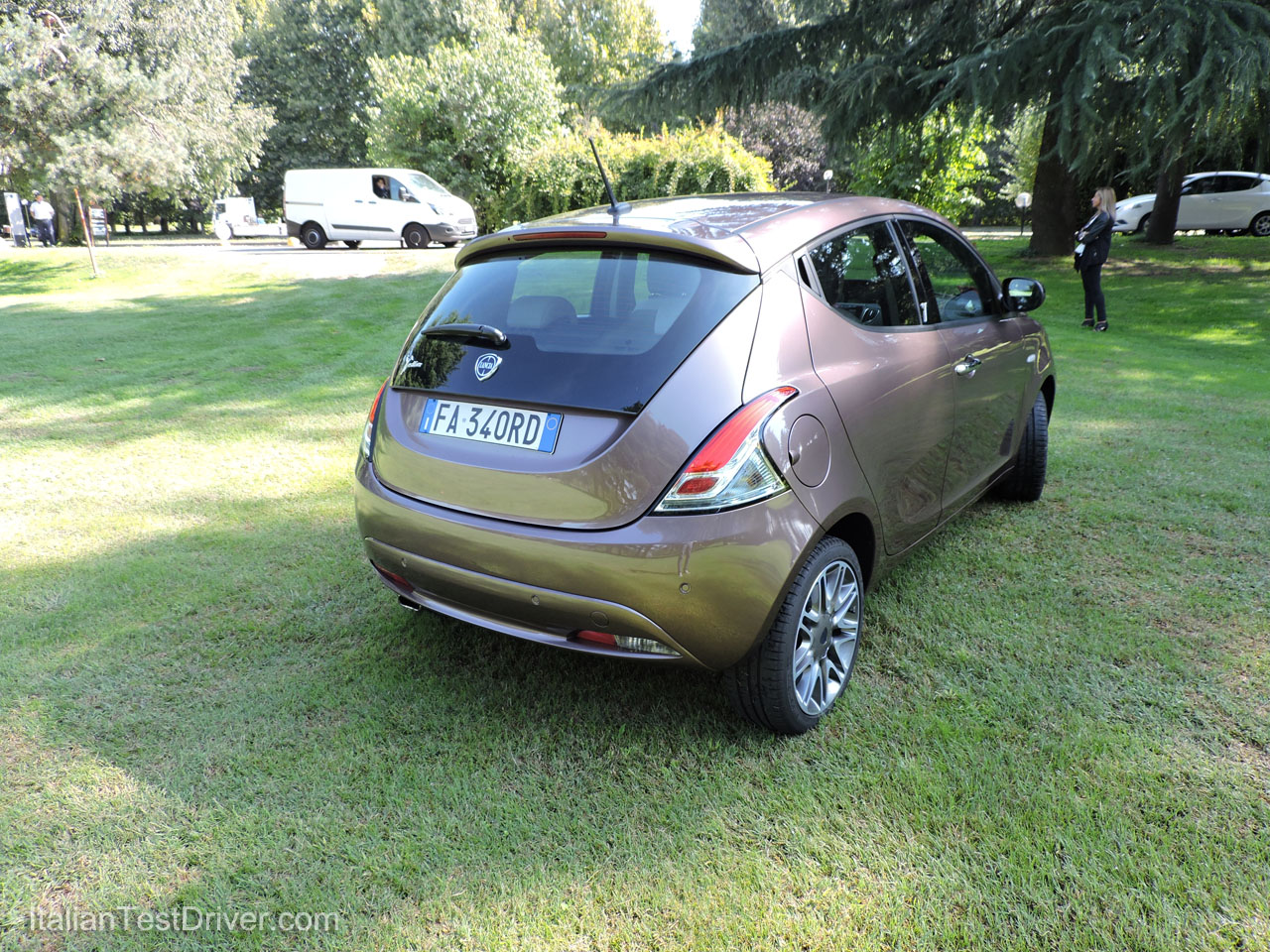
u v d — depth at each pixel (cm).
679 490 211
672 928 183
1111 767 230
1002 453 378
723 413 215
